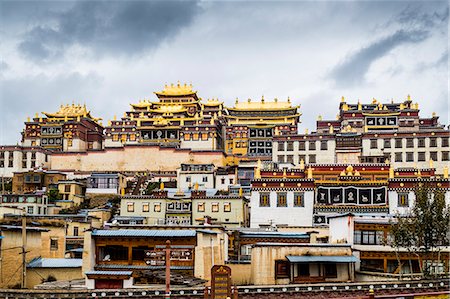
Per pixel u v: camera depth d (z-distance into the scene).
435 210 55.69
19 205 113.44
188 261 51.59
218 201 101.00
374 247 57.91
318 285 44.38
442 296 42.91
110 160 164.50
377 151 143.75
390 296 42.25
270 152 178.62
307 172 99.81
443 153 140.50
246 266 54.19
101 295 43.16
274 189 89.81
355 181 90.06
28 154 165.12
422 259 55.78
